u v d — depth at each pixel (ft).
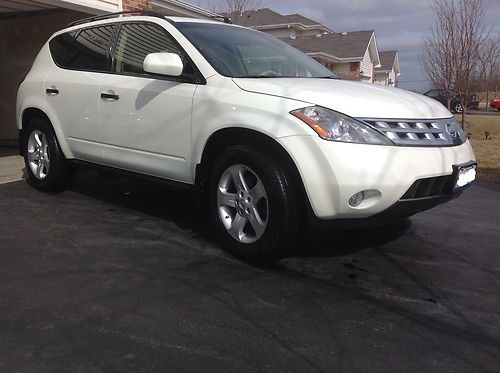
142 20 15.43
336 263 13.00
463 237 15.43
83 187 20.25
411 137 11.75
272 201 11.84
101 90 15.81
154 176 14.99
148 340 9.24
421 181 11.64
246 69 14.03
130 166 15.46
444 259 13.52
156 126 14.26
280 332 9.58
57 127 17.74
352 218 11.49
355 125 11.28
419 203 11.89
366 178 11.03
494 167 29.68
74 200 18.37
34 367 8.38
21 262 12.66
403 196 11.48
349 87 13.05
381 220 11.84
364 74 118.11
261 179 12.03
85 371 8.30
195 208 17.60
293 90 12.09
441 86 48.73
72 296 10.89
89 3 26.78
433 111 12.99
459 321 10.15
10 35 33.45
